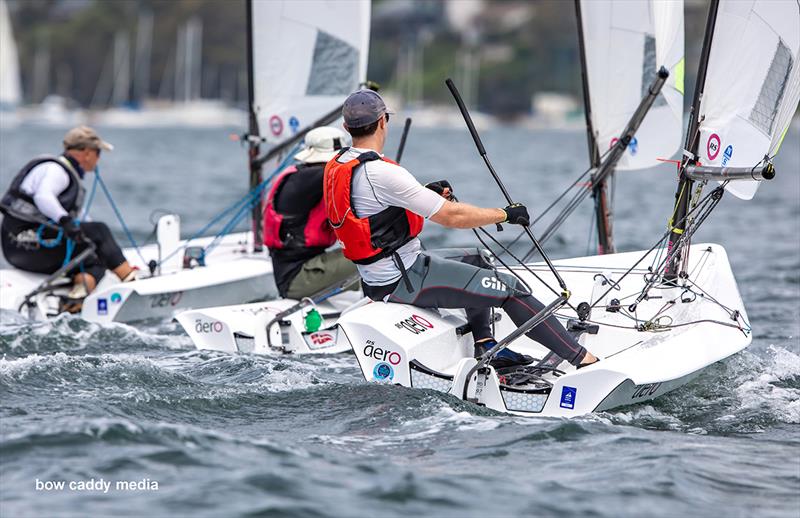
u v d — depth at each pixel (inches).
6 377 733.9
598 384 687.7
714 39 781.9
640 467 578.6
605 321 836.6
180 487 533.0
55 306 1046.4
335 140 975.0
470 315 754.2
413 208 703.1
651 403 734.5
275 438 634.2
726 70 781.3
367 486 540.7
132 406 681.6
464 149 5487.2
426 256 732.7
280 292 989.8
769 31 763.4
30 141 5900.6
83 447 586.9
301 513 502.9
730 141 785.6
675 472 569.9
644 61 1011.3
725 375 808.3
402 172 706.2
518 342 845.2
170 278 1055.6
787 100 764.0
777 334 998.4
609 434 643.5
